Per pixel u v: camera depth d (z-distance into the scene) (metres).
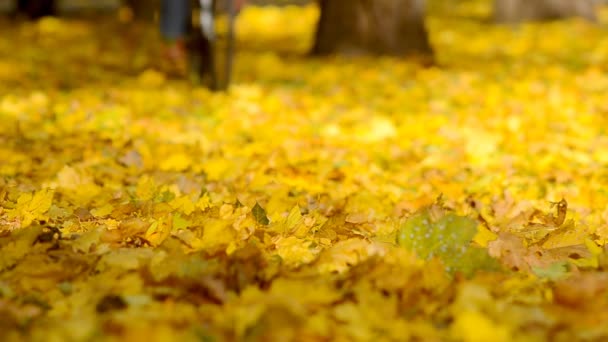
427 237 1.97
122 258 1.91
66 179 2.63
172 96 4.15
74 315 1.72
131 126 3.55
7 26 7.70
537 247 2.08
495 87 4.60
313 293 1.75
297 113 3.94
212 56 4.48
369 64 5.52
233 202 2.50
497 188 2.80
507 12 8.29
